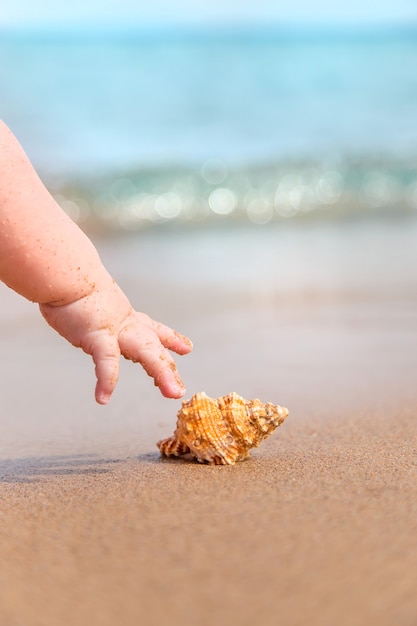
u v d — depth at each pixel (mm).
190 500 789
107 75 5656
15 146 828
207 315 1494
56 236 835
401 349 1312
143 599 661
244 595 659
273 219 2621
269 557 696
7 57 6695
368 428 1002
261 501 781
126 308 859
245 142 3639
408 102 4902
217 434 876
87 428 1057
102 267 854
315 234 2379
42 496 821
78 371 1283
